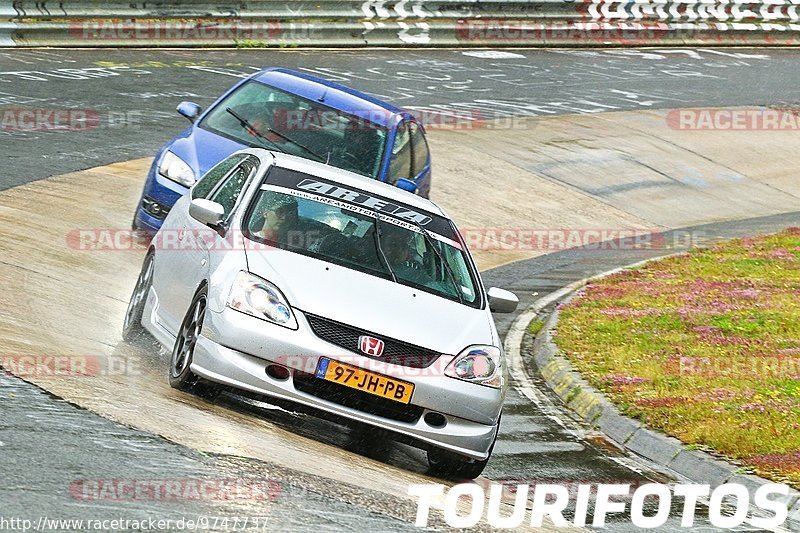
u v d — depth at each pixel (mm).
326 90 39688
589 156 72688
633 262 54438
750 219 69062
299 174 27172
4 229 35656
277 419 24344
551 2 108000
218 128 37000
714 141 83562
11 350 23656
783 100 99438
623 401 31500
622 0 114750
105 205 41938
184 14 78000
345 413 22406
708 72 107375
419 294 24516
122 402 21359
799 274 51094
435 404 22797
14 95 55938
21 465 16703
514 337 40094
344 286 23625
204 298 23266
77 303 29984
